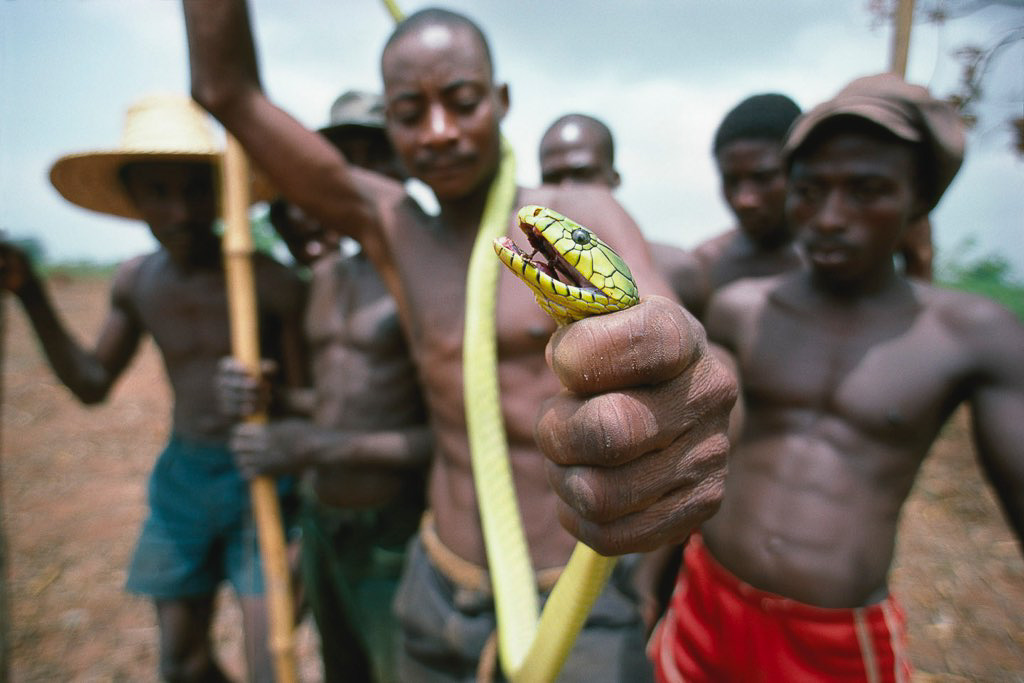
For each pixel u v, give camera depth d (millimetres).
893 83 870
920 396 880
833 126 866
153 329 1509
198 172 1403
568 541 952
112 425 3900
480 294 910
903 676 908
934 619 1877
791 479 936
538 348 934
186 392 1499
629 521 505
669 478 497
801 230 925
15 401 4262
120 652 1826
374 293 1275
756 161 1407
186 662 1480
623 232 842
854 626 889
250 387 1235
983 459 861
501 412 950
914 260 1263
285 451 1211
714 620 985
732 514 980
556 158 1521
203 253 1484
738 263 1552
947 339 881
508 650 807
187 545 1464
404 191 1080
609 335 464
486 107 896
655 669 1066
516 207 962
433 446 1217
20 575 2219
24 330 6262
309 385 1575
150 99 1430
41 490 2949
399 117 905
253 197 1552
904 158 849
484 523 893
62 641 1868
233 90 946
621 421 460
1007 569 2125
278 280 1499
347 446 1191
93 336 5734
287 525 1531
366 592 1350
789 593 912
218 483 1465
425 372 1024
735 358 1025
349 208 1066
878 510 905
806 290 981
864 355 916
